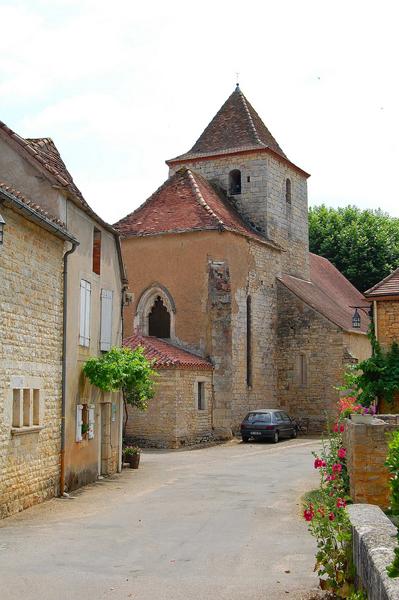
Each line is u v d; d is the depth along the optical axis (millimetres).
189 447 28844
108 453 20203
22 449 13883
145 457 25453
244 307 34062
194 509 14234
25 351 14117
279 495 16094
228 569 9227
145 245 34125
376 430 12289
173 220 34031
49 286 15602
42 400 15055
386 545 5902
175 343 32906
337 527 7945
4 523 12477
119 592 8062
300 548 10555
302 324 36531
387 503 12078
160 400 28688
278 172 39250
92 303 19156
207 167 39281
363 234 52062
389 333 21312
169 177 38688
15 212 13445
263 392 35250
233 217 36219
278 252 37812
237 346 33250
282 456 25031
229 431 31438
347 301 44969
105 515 13484
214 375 31781
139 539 11188
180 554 10133
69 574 8891
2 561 9578
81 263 18000
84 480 18047
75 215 17547
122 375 18562
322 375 35844
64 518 13094
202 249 32938
